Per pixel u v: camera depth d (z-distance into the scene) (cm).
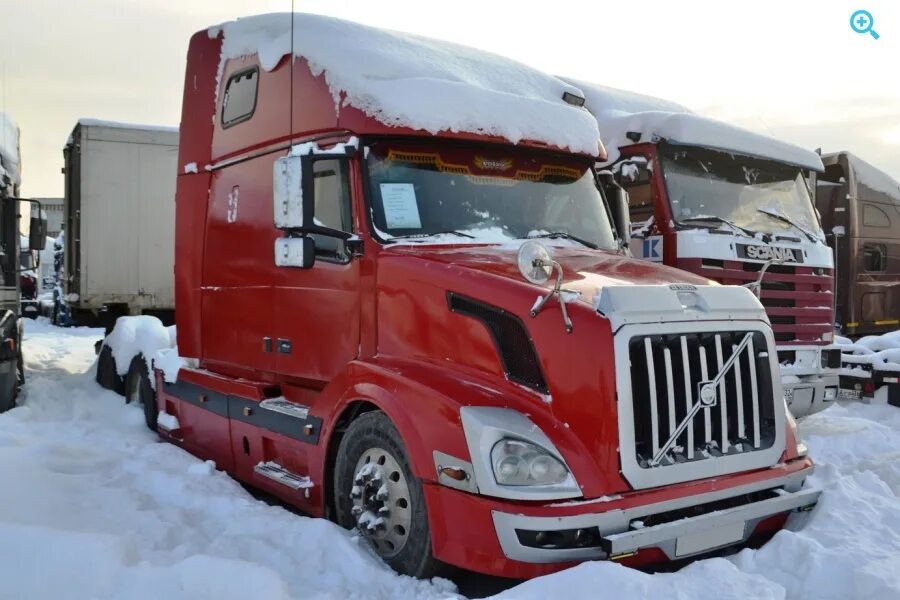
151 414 786
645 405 388
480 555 376
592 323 387
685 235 752
